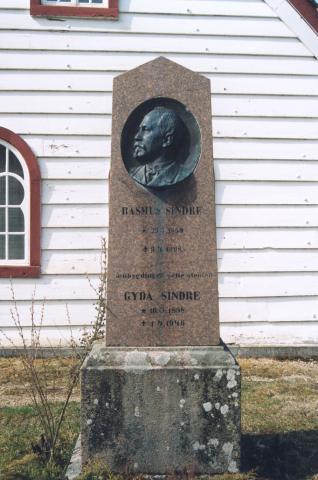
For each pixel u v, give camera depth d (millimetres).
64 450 4633
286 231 8586
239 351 8391
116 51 8484
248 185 8562
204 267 4449
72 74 8430
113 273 4414
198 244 4457
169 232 4445
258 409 5891
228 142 8570
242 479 4059
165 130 4438
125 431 4148
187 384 4176
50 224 8367
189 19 8586
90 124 8438
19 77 8391
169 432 4156
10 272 8312
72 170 8398
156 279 4422
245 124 8594
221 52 8602
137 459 4148
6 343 8242
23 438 5039
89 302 8359
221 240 8516
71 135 8414
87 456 4148
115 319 4398
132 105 4516
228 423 4168
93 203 8414
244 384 6922
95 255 8391
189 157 4531
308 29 8664
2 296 8305
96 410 4152
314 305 8594
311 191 8641
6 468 4348
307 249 8617
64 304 8359
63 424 5328
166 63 4559
